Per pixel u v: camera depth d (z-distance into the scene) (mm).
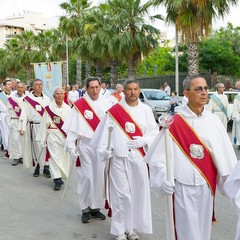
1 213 6402
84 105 6090
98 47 27656
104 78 41594
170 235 3566
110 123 5098
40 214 6340
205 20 17859
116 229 4973
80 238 5312
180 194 3631
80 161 5957
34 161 9242
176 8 17828
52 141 7719
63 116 7785
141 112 5164
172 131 3652
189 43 18844
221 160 3619
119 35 25828
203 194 3611
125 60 27047
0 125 11953
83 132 5938
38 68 17469
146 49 26156
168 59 39125
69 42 38938
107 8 28641
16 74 57531
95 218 6074
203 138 3627
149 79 29641
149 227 5066
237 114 12281
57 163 7688
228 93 15961
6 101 11938
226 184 3455
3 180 8609
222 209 6473
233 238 5234
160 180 3602
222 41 35188
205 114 3707
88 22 30000
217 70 31594
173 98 19078
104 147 5059
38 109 9141
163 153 3650
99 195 5902
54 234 5480
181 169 3613
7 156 11391
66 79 36531
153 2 19000
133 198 5055
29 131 9180
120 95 12539
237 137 12320
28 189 7848
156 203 6863
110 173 5102
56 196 7340
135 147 4973
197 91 3588
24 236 5426
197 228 3615
